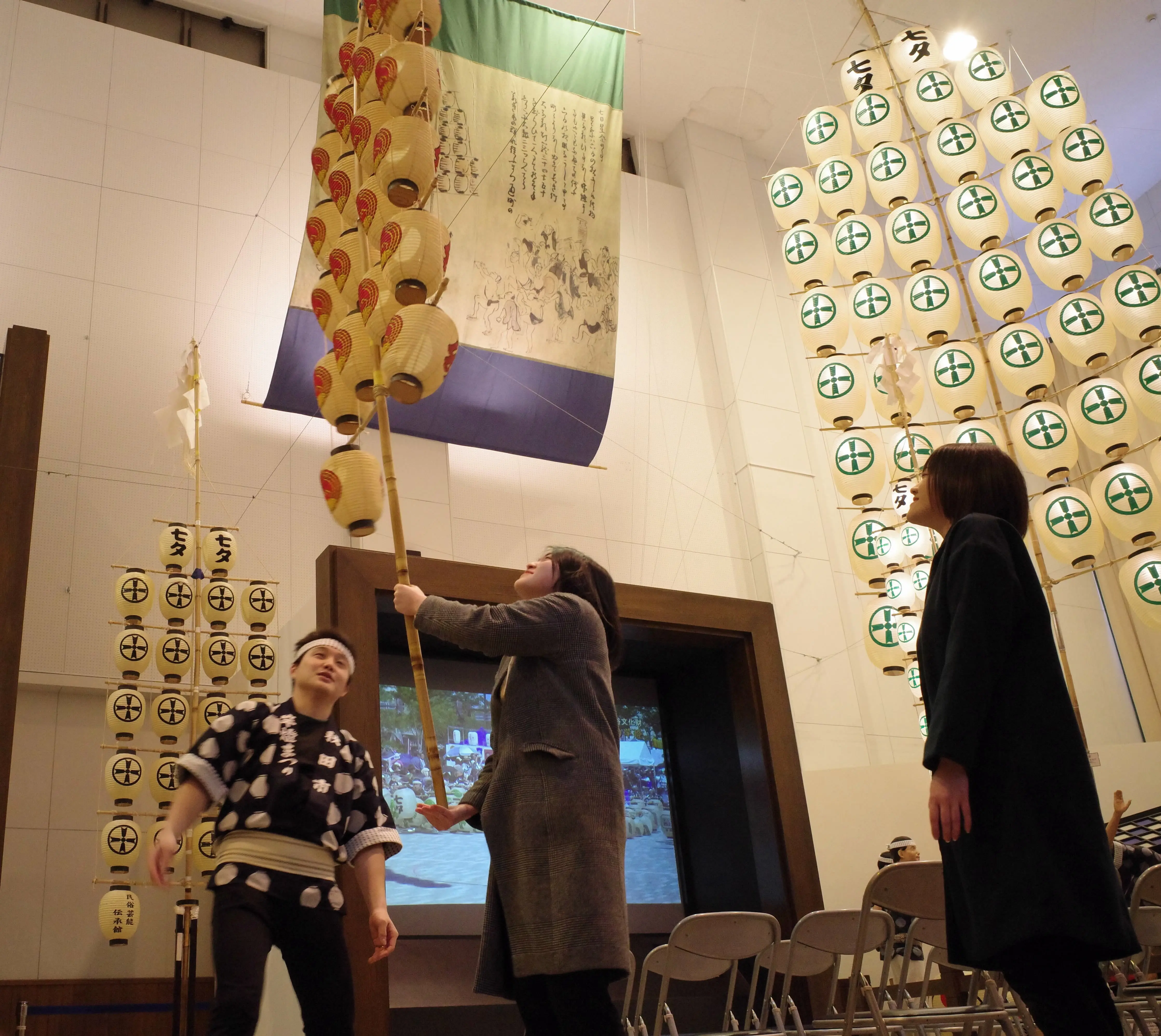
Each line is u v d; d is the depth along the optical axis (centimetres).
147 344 749
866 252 796
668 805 782
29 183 754
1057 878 178
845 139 833
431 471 817
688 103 1097
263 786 261
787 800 711
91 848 621
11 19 799
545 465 877
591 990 212
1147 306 716
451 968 650
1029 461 713
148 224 785
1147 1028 367
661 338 995
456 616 244
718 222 1067
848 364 838
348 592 612
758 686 741
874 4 1000
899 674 752
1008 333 733
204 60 863
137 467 709
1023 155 773
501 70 796
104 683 645
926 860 730
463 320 744
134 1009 592
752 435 969
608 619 260
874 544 769
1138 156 1157
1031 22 1029
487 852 693
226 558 626
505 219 771
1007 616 194
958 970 556
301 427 776
